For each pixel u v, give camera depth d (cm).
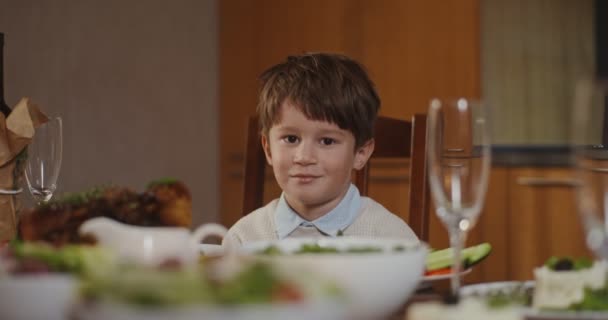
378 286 72
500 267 357
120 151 367
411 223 164
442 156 87
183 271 59
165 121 392
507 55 370
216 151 422
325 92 152
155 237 84
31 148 130
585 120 76
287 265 72
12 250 77
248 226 164
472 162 87
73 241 88
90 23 353
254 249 90
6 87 313
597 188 77
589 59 362
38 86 328
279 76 160
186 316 52
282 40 404
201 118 413
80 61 348
